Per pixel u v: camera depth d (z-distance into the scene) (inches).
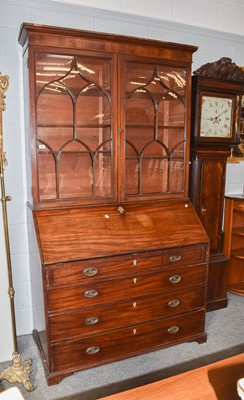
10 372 71.8
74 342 71.9
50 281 67.2
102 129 80.0
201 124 92.2
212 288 104.5
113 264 72.6
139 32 94.4
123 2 85.7
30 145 71.2
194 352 84.0
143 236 76.8
